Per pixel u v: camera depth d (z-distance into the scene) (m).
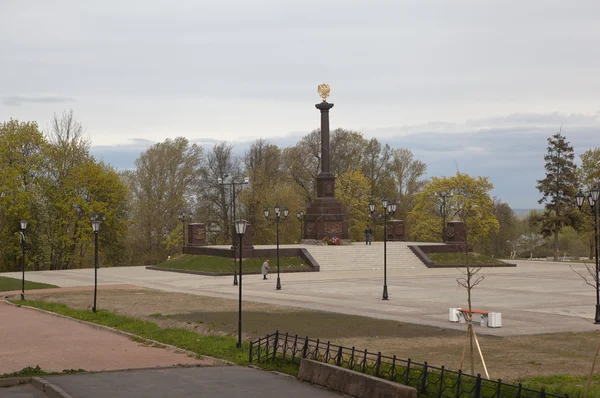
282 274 68.88
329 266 73.81
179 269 74.38
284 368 22.69
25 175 85.94
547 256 133.38
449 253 81.44
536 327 32.50
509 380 20.55
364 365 19.89
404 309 40.03
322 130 88.56
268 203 104.69
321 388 19.17
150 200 104.31
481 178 104.88
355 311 39.12
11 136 84.38
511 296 46.91
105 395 18.08
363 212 111.81
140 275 71.31
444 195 101.88
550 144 100.38
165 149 105.75
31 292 54.53
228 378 20.89
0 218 83.38
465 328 32.28
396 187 127.38
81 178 88.19
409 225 116.00
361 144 123.38
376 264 75.94
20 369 23.84
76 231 90.19
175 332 31.81
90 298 48.91
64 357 26.44
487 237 109.31
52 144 90.06
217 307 41.88
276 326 33.41
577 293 48.91
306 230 88.69
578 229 100.12
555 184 99.94
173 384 19.81
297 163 115.25
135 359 25.95
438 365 23.28
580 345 27.55
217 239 108.38
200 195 109.50
